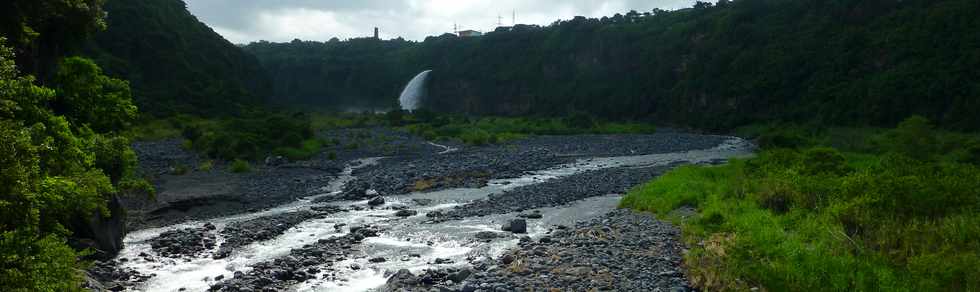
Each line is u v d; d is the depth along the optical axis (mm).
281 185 30297
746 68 95875
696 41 113125
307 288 13453
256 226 20109
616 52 128375
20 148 8297
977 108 59625
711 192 22625
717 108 95250
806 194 18938
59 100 20406
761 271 12109
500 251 16734
